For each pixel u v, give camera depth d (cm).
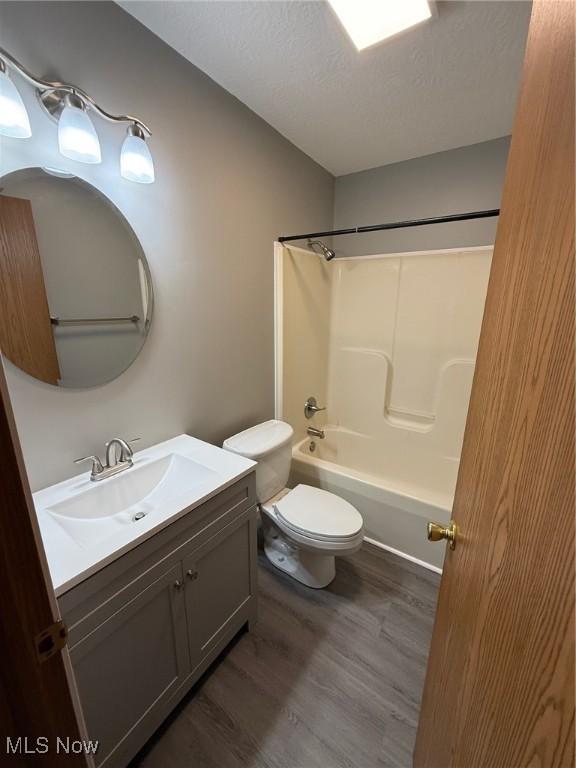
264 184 185
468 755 56
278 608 163
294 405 238
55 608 42
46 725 41
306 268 229
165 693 112
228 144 159
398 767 107
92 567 83
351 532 153
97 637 87
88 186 112
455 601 73
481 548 59
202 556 117
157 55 125
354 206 252
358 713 121
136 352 135
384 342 250
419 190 228
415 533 188
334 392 277
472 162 209
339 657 140
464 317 218
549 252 42
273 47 129
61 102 98
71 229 111
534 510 41
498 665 48
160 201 135
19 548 37
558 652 33
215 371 174
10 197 96
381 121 180
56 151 104
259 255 189
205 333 164
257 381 203
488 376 65
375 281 246
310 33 122
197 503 110
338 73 143
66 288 112
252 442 174
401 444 249
